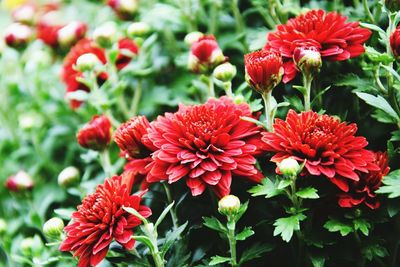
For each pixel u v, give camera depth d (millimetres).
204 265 509
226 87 551
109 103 618
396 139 509
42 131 700
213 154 494
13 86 728
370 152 486
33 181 668
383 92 532
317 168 479
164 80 678
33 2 903
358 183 492
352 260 516
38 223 621
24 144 731
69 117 705
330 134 486
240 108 516
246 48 630
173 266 511
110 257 509
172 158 490
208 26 668
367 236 510
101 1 760
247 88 606
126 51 627
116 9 678
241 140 506
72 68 646
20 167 724
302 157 487
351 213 494
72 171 604
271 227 530
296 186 503
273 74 498
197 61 561
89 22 761
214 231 530
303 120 495
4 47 732
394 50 502
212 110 507
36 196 683
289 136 488
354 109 552
